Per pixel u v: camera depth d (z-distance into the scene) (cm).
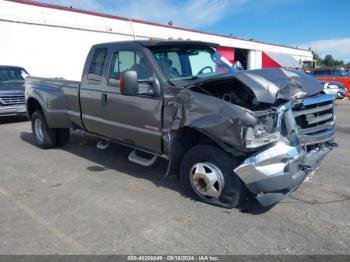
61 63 1795
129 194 466
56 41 1761
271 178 364
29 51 1650
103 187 494
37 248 336
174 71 475
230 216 396
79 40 1873
